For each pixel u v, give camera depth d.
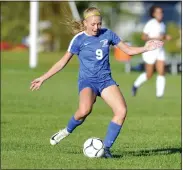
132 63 91.88
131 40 107.19
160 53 52.56
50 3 130.38
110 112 42.84
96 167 21.69
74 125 24.25
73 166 21.91
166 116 40.84
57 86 60.44
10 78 66.81
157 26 51.91
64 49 137.38
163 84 52.75
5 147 27.14
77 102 47.81
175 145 28.41
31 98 49.59
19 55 113.88
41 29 134.62
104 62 23.36
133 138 30.95
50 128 34.31
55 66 23.73
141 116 40.53
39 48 136.62
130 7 153.88
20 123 35.81
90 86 23.34
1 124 35.28
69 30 23.91
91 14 23.11
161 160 23.45
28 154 24.81
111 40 23.55
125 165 22.23
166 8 146.00
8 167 21.89
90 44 23.30
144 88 62.19
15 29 131.38
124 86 62.34
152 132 33.28
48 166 21.98
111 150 26.34
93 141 23.64
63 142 29.19
